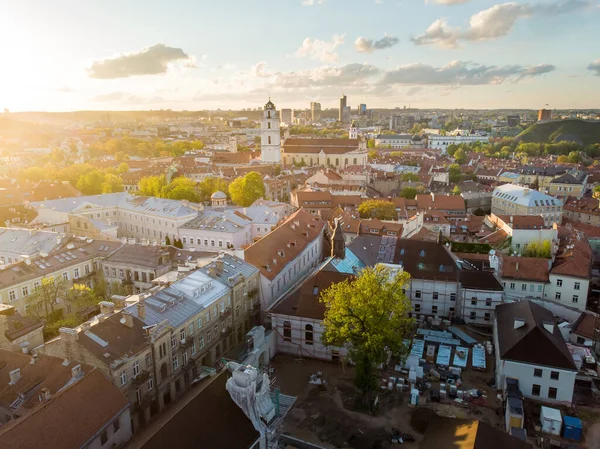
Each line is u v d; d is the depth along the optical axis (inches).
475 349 3676.2
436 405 3046.3
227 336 3469.5
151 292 3198.8
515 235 5821.9
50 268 4227.4
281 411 2837.1
